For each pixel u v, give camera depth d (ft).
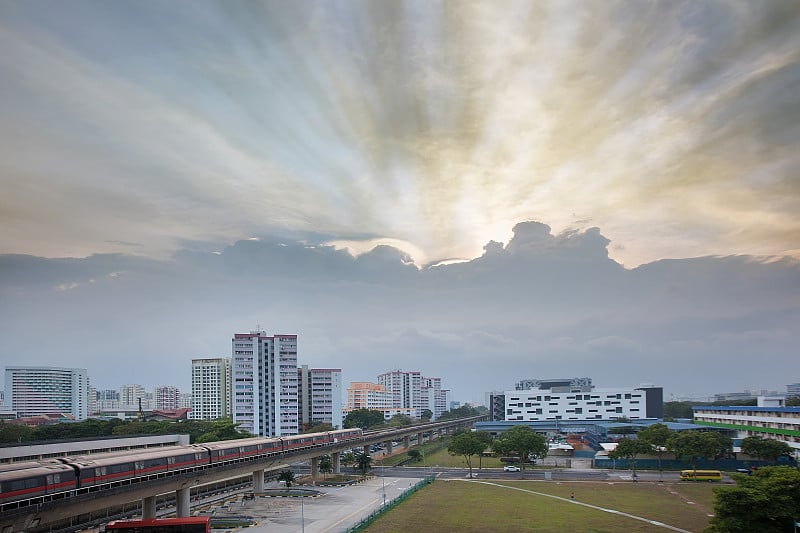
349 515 390.01
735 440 615.57
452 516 378.12
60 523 355.56
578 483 509.35
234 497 473.26
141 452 369.09
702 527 340.18
